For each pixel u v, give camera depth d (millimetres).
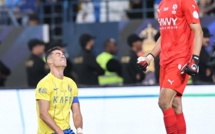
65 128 19828
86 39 32406
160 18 20031
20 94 24766
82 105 24422
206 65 30719
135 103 23984
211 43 31438
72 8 37969
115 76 32125
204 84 23312
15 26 35688
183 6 19438
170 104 19719
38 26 35531
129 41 32062
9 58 35656
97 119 24281
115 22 33906
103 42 34250
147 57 20812
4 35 35750
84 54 32438
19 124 24766
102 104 24266
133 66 31844
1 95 24953
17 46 35625
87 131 24344
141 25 33281
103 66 32031
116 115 24156
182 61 19562
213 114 23219
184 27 19625
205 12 34562
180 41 19641
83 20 37531
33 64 33000
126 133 24094
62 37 35156
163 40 20016
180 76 19625
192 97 23391
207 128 23281
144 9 36062
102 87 24281
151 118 23828
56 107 19703
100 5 37469
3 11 39594
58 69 19891
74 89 20219
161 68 20141
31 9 39625
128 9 36750
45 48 32906
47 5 38750
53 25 35562
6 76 35438
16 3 40281
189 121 23406
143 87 23922
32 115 24641
